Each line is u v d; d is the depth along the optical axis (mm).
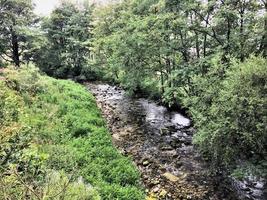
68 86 22062
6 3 31844
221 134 9836
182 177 11414
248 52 13008
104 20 32031
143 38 18781
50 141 10383
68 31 38250
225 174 11586
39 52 35781
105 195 8477
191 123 17969
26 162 7312
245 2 14180
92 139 12203
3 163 6906
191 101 12453
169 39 19062
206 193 10320
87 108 17281
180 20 16016
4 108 10289
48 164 8258
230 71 10523
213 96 10836
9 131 8172
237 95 9289
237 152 10109
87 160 10164
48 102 15477
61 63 37000
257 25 13016
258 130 8875
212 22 15086
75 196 6629
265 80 9172
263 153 9711
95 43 31578
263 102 8789
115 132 16109
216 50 14969
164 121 18375
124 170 10312
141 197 9062
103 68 36219
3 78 14234
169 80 18156
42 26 37938
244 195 10211
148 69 22328
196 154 13445
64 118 13766
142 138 15344
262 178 11117
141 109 21234
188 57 18766
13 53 32906
